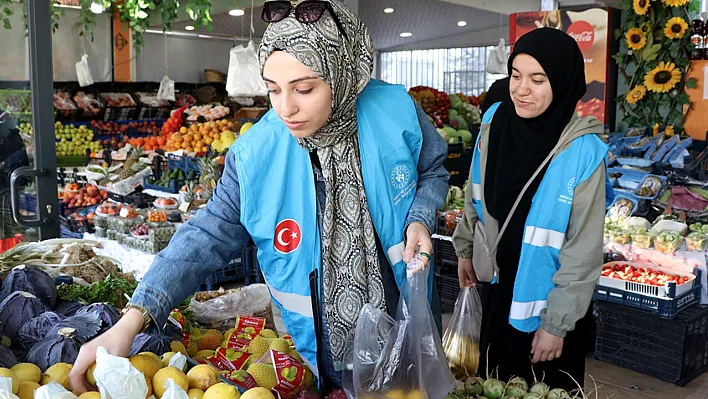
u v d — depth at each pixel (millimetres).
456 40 13336
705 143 5301
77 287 2066
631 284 3777
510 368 2334
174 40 11961
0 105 2461
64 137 9305
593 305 3971
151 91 11102
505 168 2258
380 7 9586
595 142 2119
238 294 2672
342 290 1496
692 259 3820
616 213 4711
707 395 3543
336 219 1486
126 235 4953
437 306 1690
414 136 1514
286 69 1264
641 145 5305
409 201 1517
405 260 1434
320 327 1513
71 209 6262
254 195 1446
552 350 2133
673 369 3650
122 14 9703
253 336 1955
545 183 2148
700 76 5414
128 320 1328
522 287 2195
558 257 2146
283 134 1460
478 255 2400
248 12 9453
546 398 1756
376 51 14867
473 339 2232
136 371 1186
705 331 3752
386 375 1331
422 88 7863
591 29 5727
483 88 13438
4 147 2492
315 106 1295
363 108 1489
